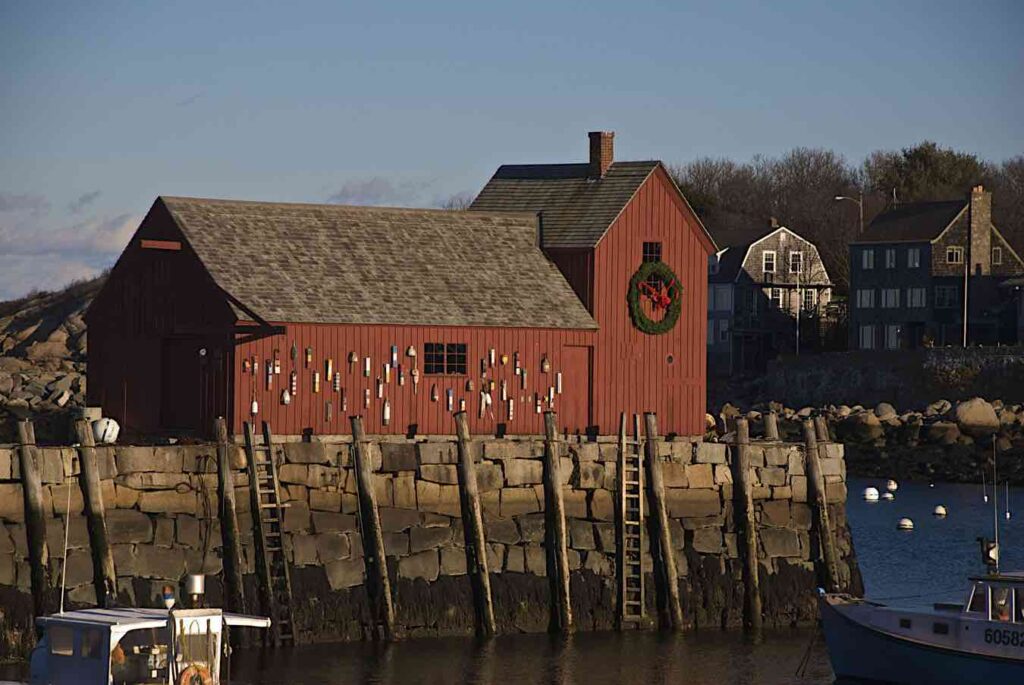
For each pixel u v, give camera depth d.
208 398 82.06
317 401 81.81
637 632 78.50
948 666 67.00
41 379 160.12
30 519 66.69
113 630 53.44
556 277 92.50
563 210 95.38
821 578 82.81
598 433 91.50
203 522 70.62
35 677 56.12
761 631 80.12
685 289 95.25
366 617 73.38
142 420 87.06
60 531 67.50
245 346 80.12
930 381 198.25
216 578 70.69
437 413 85.31
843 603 70.12
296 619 72.12
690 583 80.19
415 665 69.50
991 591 66.62
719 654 74.25
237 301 79.88
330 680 66.31
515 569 76.75
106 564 67.81
